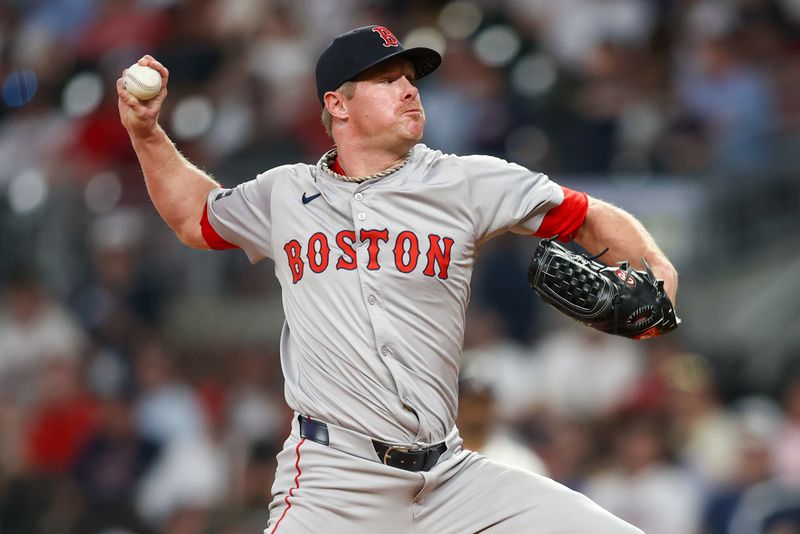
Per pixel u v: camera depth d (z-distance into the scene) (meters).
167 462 41.44
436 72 52.22
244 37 56.56
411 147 17.03
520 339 44.94
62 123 56.06
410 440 16.44
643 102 50.28
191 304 49.00
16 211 51.09
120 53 58.50
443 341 16.64
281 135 50.94
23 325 46.88
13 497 40.78
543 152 49.25
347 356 16.41
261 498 36.34
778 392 43.44
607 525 16.52
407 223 16.47
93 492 41.38
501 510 16.73
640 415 36.84
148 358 45.31
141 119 17.47
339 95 16.91
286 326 17.39
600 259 17.36
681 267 46.84
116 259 49.56
